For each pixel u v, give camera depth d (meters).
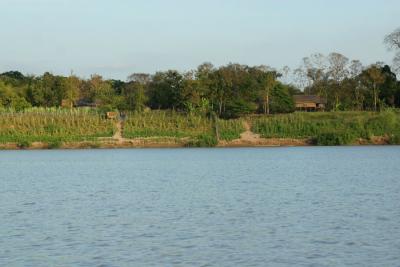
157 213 48.72
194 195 60.91
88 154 139.75
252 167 98.56
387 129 161.88
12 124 162.75
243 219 45.22
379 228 40.47
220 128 161.38
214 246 35.81
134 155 134.75
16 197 61.06
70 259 32.91
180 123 162.75
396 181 72.50
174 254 33.88
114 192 64.69
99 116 170.12
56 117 166.38
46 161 119.00
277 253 33.88
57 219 46.09
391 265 31.02
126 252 34.47
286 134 161.25
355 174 83.25
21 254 34.12
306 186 68.38
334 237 37.78
